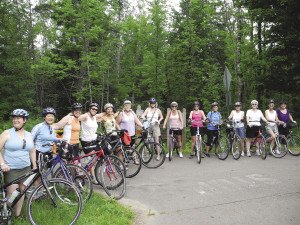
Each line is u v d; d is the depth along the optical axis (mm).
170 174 8930
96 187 7684
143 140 9914
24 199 5676
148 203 6652
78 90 22484
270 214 5883
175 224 5555
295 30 15930
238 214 5930
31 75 20188
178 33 23078
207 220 5688
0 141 5121
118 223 5441
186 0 22359
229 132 11383
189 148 12672
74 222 5234
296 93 17766
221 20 21484
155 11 21078
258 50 18922
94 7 19656
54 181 5371
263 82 17391
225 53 22281
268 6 16875
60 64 20766
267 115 11258
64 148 6211
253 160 10617
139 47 23172
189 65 22062
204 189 7516
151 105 10719
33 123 14562
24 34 20688
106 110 8820
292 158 10805
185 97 22344
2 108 18844
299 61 16234
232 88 21906
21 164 5242
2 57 19172
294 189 7355
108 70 22312
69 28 20359
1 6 19125
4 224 4965
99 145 7297
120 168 7074
